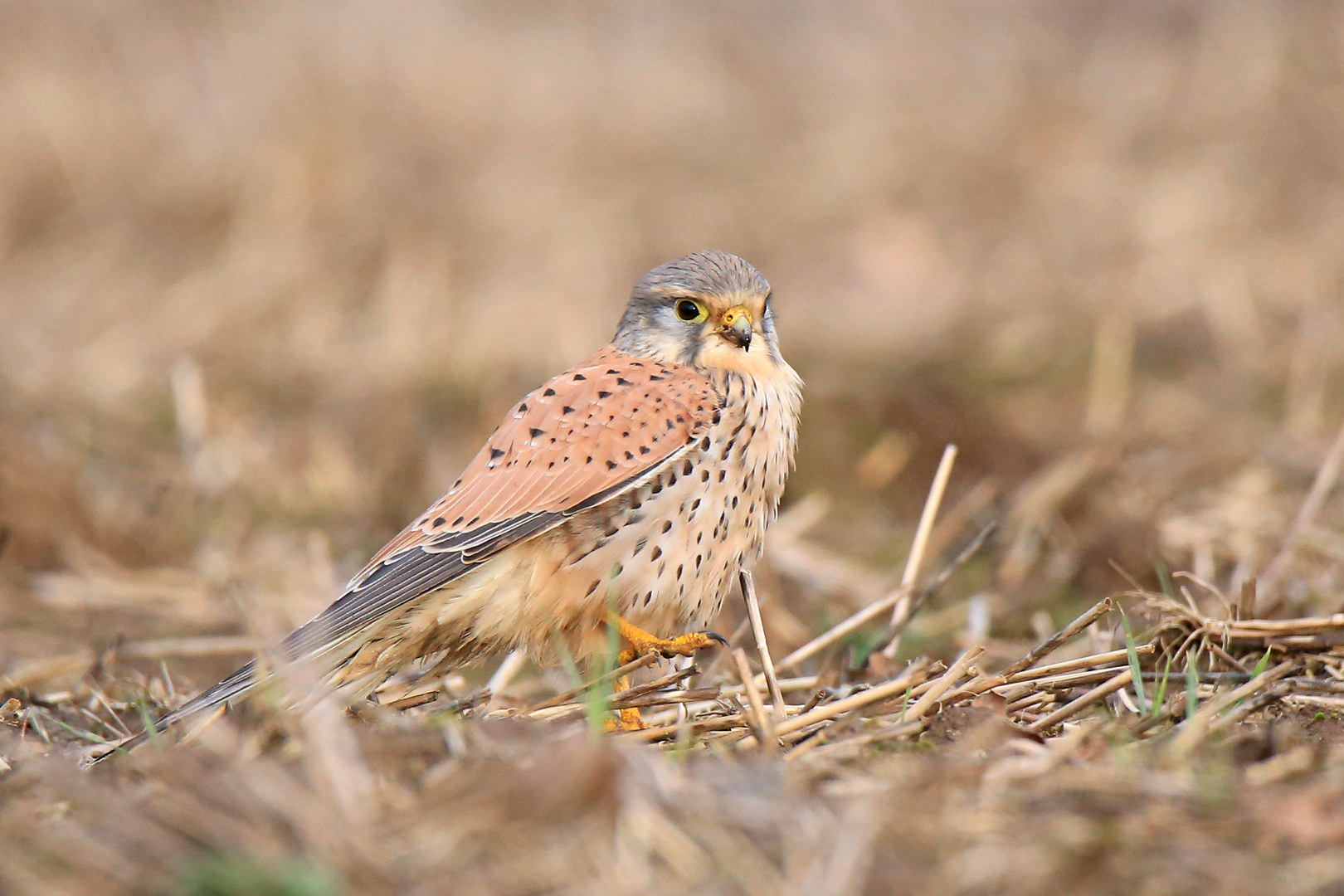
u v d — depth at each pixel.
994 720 6.25
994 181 18.45
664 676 7.63
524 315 15.99
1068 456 12.06
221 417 13.84
